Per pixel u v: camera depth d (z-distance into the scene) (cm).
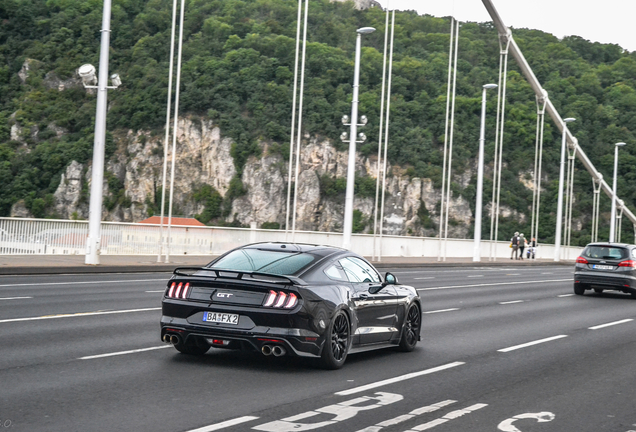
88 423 594
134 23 10506
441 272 3628
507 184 11925
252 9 11731
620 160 11125
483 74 12125
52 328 1143
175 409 655
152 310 1441
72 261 2620
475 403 738
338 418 645
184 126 13988
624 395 816
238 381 800
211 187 14012
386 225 13462
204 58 12400
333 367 894
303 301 843
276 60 12875
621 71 12319
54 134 13488
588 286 2484
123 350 969
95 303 1528
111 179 13700
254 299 848
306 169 14012
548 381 888
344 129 13600
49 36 13988
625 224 10788
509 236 11581
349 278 959
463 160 12694
